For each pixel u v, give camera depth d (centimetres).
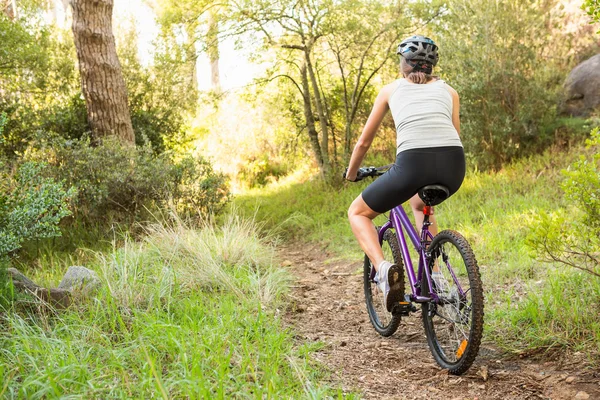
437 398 324
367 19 1060
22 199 466
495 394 326
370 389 334
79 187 767
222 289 499
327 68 1241
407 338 433
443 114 365
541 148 952
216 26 1070
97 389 277
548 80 976
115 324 388
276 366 319
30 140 890
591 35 1108
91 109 918
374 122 388
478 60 943
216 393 289
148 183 798
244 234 675
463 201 812
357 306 525
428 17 1021
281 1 1054
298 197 1168
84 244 737
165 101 1097
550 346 370
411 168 358
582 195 379
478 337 335
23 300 394
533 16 944
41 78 963
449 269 368
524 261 545
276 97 1285
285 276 580
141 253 548
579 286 449
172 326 364
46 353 315
